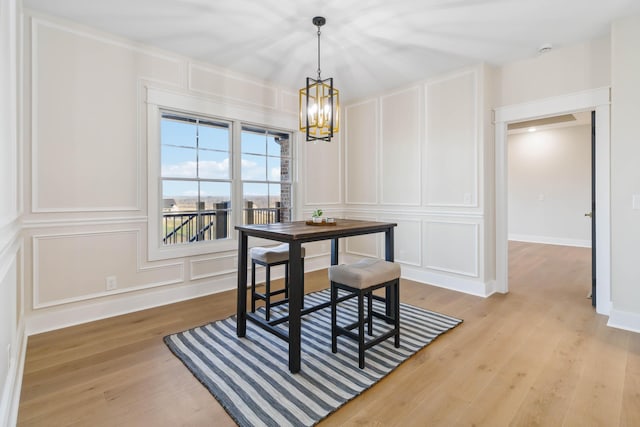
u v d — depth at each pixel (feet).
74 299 9.02
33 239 8.34
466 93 11.91
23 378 6.39
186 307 10.47
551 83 10.59
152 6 8.16
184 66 11.02
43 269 8.51
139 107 10.11
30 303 8.33
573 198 22.22
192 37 9.78
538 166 23.61
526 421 5.18
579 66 10.03
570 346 7.67
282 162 14.32
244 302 8.25
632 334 8.27
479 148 11.62
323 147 15.70
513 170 24.75
